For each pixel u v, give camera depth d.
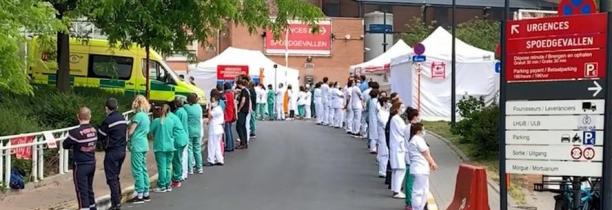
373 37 55.22
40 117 17.25
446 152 18.84
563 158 8.02
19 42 9.59
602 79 7.79
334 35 52.38
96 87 23.00
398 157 12.72
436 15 58.19
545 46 8.08
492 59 29.05
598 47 7.79
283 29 22.48
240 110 20.17
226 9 19.31
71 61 24.59
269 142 22.05
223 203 12.30
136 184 12.45
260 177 15.33
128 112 18.17
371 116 19.41
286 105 36.44
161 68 25.94
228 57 39.16
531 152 8.19
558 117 8.03
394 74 31.02
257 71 38.78
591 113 7.86
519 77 8.23
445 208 11.66
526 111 8.20
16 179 12.59
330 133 25.19
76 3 18.36
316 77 52.06
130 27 18.92
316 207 11.95
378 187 14.10
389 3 56.97
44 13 9.90
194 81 36.69
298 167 16.86
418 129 10.91
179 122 14.03
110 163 11.47
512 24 8.27
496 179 14.55
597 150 7.86
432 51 29.08
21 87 9.88
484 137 17.34
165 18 19.19
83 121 10.81
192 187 14.09
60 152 14.34
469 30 51.44
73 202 11.95
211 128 17.19
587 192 8.88
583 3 9.30
